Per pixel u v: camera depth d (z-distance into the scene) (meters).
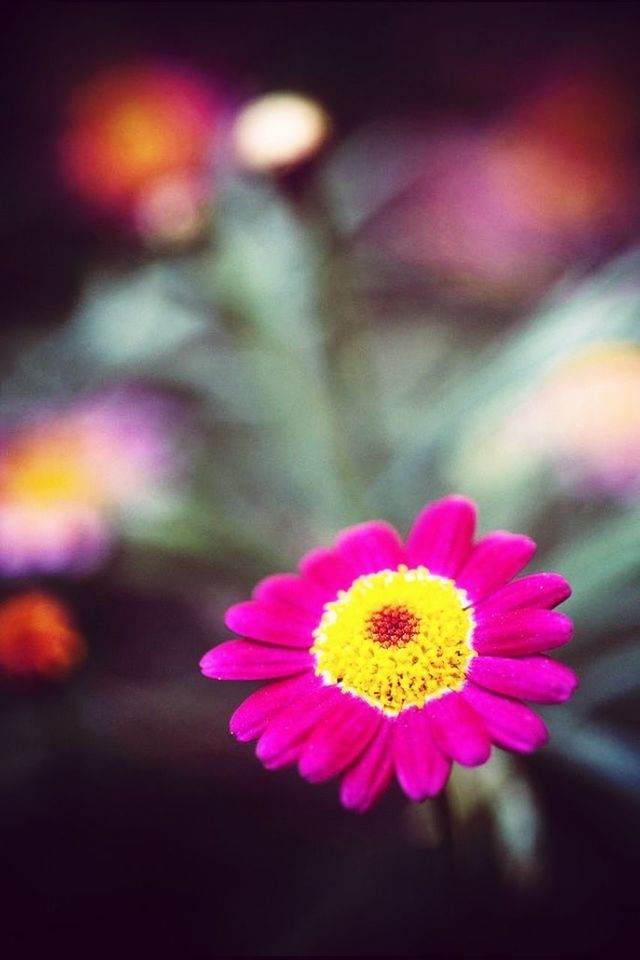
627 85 0.45
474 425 0.26
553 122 0.44
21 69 0.47
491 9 0.48
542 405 0.28
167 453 0.30
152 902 0.25
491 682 0.17
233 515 0.30
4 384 0.33
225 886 0.25
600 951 0.22
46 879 0.25
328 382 0.28
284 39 0.48
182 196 0.29
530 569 0.26
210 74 0.47
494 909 0.23
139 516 0.26
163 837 0.25
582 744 0.22
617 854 0.22
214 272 0.29
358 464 0.29
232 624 0.18
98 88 0.46
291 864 0.25
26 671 0.24
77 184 0.38
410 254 0.41
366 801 0.17
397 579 0.18
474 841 0.22
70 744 0.25
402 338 0.38
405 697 0.17
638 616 0.26
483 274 0.40
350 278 0.28
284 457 0.30
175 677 0.29
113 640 0.30
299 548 0.28
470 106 0.46
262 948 0.24
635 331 0.25
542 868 0.21
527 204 0.42
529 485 0.28
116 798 0.26
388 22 0.48
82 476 0.27
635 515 0.25
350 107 0.46
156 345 0.31
